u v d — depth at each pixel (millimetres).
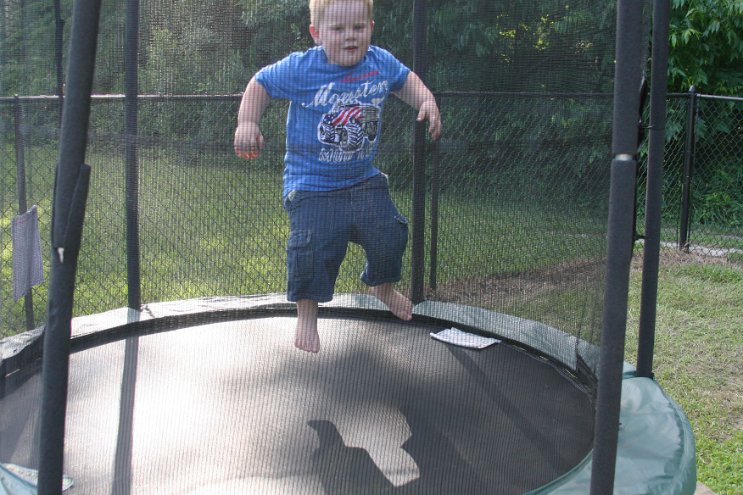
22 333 1578
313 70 1566
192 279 1663
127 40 1445
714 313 3346
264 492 1318
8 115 1557
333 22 1554
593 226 1679
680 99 5199
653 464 1479
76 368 1752
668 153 5340
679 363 2758
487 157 1677
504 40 1596
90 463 1371
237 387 1662
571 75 1589
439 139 1705
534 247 1774
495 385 1809
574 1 1563
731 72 5586
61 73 1476
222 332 1824
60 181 1064
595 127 1651
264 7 1527
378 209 1698
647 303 1931
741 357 2824
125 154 1553
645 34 1550
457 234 1864
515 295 1901
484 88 1633
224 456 1418
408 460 1447
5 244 1610
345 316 2246
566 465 1464
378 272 1760
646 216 1898
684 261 4367
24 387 1501
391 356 1956
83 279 1683
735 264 4340
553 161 1631
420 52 1704
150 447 1431
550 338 1912
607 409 1128
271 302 1843
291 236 1618
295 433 1516
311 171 1608
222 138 1534
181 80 1490
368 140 1659
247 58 1527
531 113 1589
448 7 1657
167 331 1867
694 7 5141
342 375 1776
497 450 1500
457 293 1994
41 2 1479
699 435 2225
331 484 1352
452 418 1623
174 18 1475
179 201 1590
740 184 5539
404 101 1716
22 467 1396
